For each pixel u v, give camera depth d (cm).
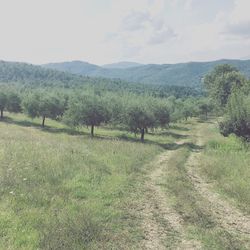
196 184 1573
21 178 1244
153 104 4400
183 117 7938
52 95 6025
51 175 1362
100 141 3183
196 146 3628
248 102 3100
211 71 10225
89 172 1538
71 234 817
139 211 1091
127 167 1812
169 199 1252
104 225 924
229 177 1681
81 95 4644
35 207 991
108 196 1226
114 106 4441
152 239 863
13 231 797
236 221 1048
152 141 4097
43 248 729
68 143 2700
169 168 1942
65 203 1067
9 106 6756
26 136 3262
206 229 948
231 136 3581
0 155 1619
